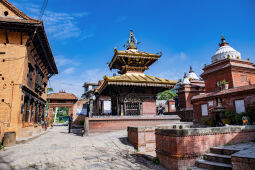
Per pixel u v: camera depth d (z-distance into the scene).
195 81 32.78
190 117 23.36
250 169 4.92
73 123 37.06
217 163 6.21
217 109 16.08
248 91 14.72
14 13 14.77
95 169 6.65
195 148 6.81
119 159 8.09
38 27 13.37
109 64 21.56
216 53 24.62
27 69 14.09
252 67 20.19
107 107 26.02
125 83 15.98
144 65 19.86
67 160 7.64
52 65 22.92
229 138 7.91
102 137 12.83
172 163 6.64
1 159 7.61
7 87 12.73
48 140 13.05
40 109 21.47
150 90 17.95
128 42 21.58
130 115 16.33
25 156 8.09
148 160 8.13
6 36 13.40
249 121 13.43
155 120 16.69
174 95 48.34
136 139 9.95
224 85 17.95
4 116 12.29
